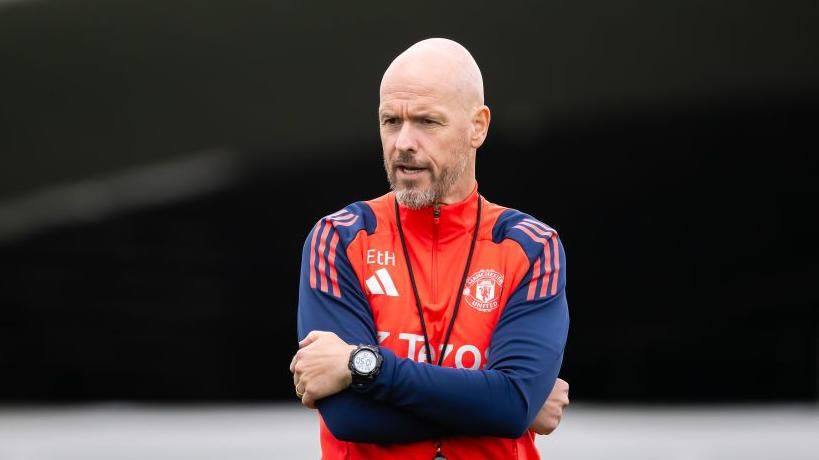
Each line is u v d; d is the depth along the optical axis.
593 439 42.19
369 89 54.19
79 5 50.38
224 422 50.59
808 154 72.44
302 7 50.81
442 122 10.91
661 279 86.69
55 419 54.47
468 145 11.26
